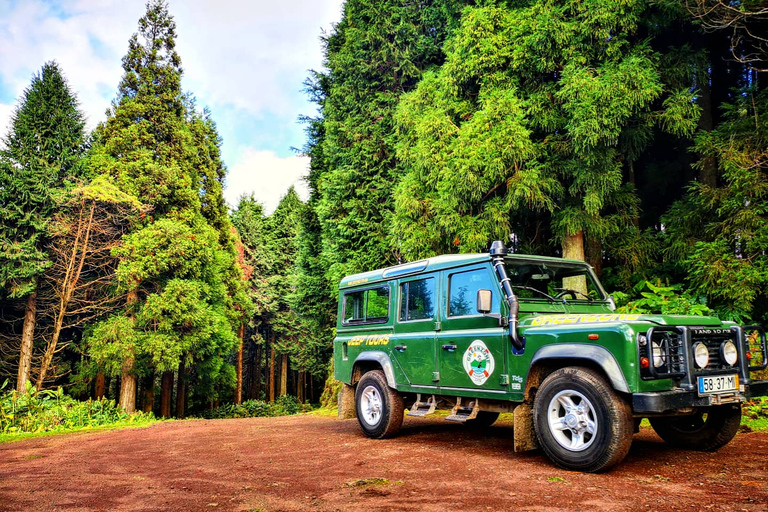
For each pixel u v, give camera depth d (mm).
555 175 10297
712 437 5316
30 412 13531
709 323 4969
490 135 10000
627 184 11266
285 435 8195
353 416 7836
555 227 10828
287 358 45625
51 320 23875
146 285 23203
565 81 9641
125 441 8516
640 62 9414
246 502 4105
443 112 11367
